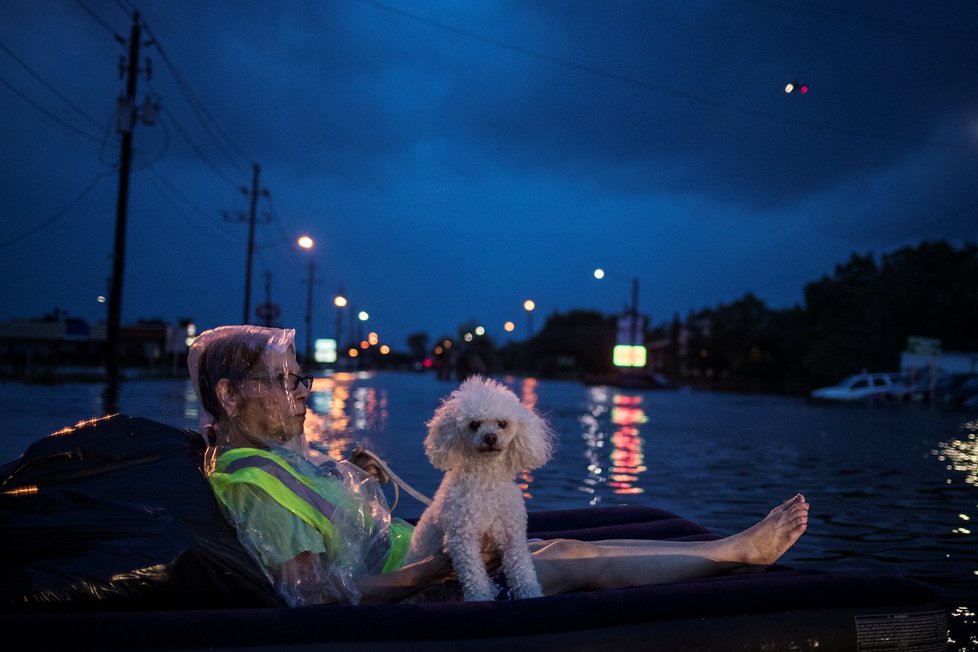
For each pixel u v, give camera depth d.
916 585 3.20
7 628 2.36
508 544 3.16
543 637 2.70
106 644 2.39
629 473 9.94
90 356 53.72
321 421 16.27
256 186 43.34
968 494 8.73
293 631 2.55
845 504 7.93
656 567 3.29
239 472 2.86
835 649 2.96
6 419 13.33
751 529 3.36
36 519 2.60
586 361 92.75
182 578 2.64
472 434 3.08
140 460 2.88
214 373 3.12
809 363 54.06
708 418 22.78
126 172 29.95
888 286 49.69
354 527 3.13
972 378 36.59
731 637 2.86
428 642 2.62
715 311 80.69
